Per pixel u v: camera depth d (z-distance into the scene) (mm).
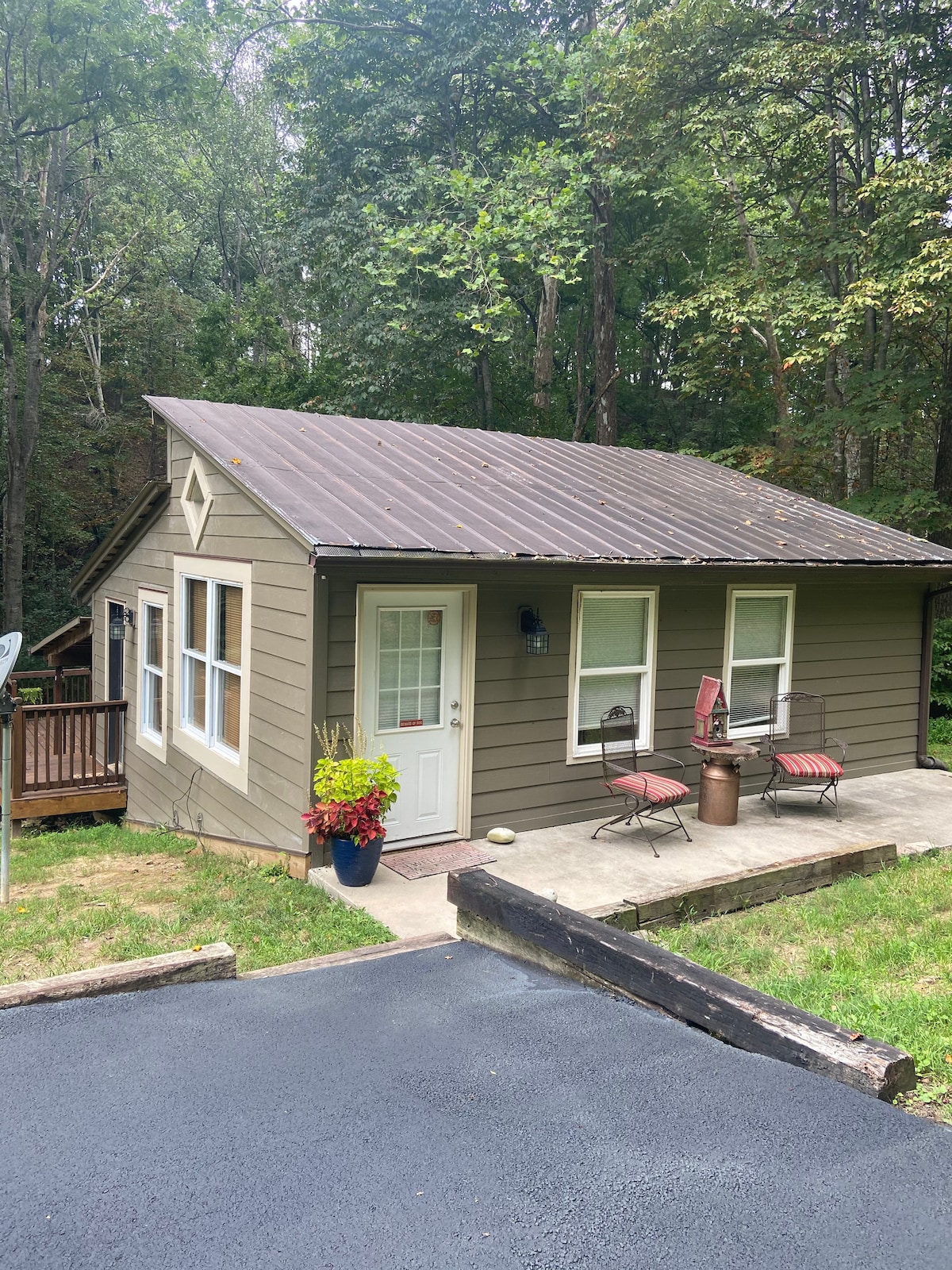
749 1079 3465
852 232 16609
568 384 27094
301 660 7285
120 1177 2812
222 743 9383
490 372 22766
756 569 9070
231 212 36094
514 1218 2602
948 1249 2432
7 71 21344
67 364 27781
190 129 29625
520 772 8422
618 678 9164
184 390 30016
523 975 4695
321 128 21484
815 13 16109
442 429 11688
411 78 21062
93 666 14773
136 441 30031
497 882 5305
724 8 16281
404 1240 2504
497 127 22438
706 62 16766
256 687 8188
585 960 4531
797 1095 3328
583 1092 3367
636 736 9242
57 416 26766
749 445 19719
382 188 20234
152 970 4477
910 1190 2705
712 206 20812
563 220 18234
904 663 11641
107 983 4363
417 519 7637
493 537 7633
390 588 7516
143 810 11828
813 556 9633
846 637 10969
